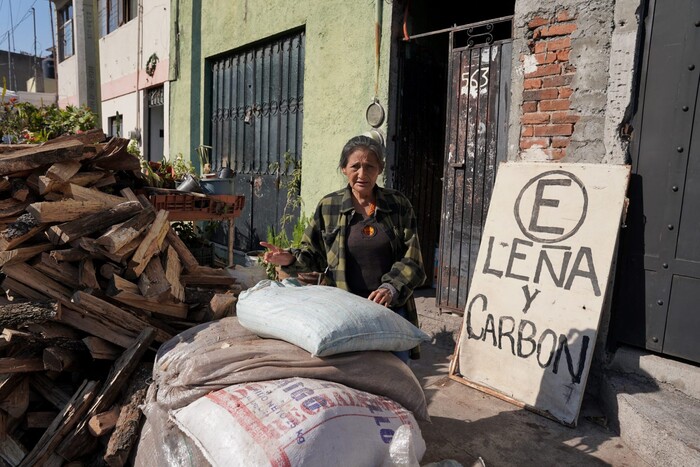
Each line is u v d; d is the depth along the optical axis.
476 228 4.03
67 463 2.27
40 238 2.61
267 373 1.94
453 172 4.18
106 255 2.46
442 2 4.94
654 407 2.66
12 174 2.62
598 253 2.93
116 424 2.22
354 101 4.91
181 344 2.34
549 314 3.04
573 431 2.80
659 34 2.87
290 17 5.70
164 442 1.92
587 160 3.23
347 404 1.82
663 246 2.90
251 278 3.80
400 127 4.73
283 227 5.89
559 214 3.15
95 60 13.21
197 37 7.68
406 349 2.17
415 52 4.76
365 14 4.73
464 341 3.43
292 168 6.10
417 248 2.39
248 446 1.64
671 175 2.85
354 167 2.30
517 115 3.62
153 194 4.32
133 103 10.40
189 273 3.20
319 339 1.86
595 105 3.17
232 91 7.23
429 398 3.17
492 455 2.57
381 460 1.78
